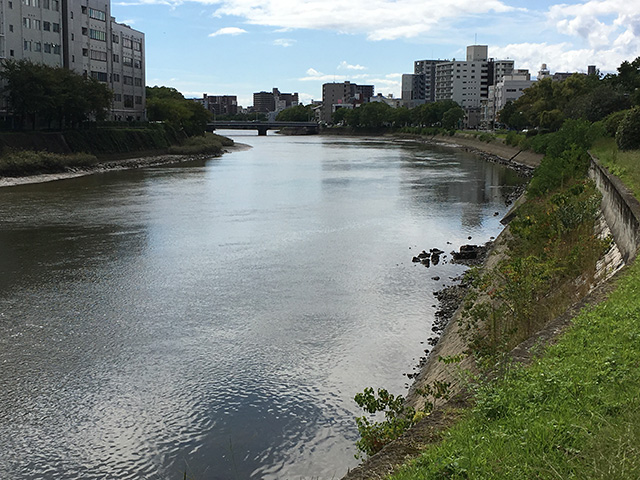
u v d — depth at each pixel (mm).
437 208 50844
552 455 5840
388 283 27938
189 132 142625
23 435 15109
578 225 24609
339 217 46406
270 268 30734
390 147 156125
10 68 83062
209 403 16625
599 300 11898
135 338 21312
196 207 51531
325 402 16547
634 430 6090
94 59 110625
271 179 75875
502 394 7543
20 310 24188
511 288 16672
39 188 64562
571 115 89812
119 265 31234
